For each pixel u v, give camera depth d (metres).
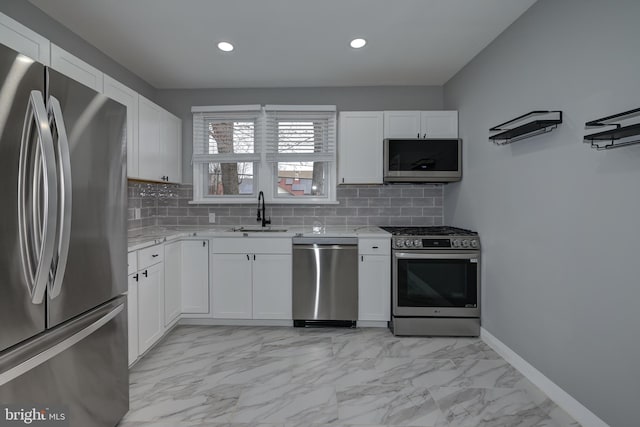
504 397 1.98
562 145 1.86
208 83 3.48
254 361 2.42
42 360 1.17
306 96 3.63
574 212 1.78
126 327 1.73
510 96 2.38
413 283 2.88
